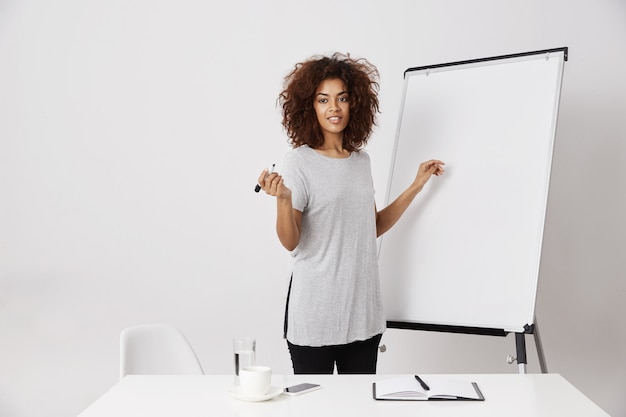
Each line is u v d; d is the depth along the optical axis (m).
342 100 2.64
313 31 3.61
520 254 2.68
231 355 3.63
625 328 3.46
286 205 2.46
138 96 3.62
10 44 3.61
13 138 3.61
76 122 3.62
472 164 2.86
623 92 3.45
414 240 2.91
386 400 1.91
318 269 2.58
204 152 3.63
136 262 3.63
